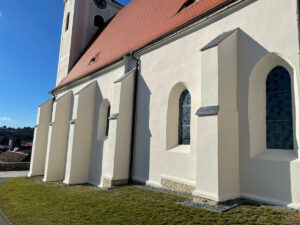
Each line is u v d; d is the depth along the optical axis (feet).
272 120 21.18
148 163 32.14
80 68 61.11
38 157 61.93
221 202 19.79
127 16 59.57
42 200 27.66
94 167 42.57
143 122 34.27
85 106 45.14
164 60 32.24
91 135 45.34
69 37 75.61
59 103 54.24
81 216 20.17
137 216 19.01
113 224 17.69
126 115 35.42
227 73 22.63
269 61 21.58
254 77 22.30
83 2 78.07
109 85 42.60
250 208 18.58
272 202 19.10
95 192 30.07
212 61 22.48
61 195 30.32
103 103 44.55
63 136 53.72
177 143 30.04
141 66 36.55
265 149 21.25
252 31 22.53
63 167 52.70
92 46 68.54
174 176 27.91
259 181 20.22
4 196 31.22
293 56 19.11
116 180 33.27
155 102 32.68
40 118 63.82
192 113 26.89
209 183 20.74
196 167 23.25
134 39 43.52
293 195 18.03
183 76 28.91
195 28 28.40
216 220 16.58
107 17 84.12
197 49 27.68
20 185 41.16
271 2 21.35
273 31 20.84
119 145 34.19
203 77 23.30
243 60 22.98
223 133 21.04
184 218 17.61
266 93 21.85
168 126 30.22
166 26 35.70
